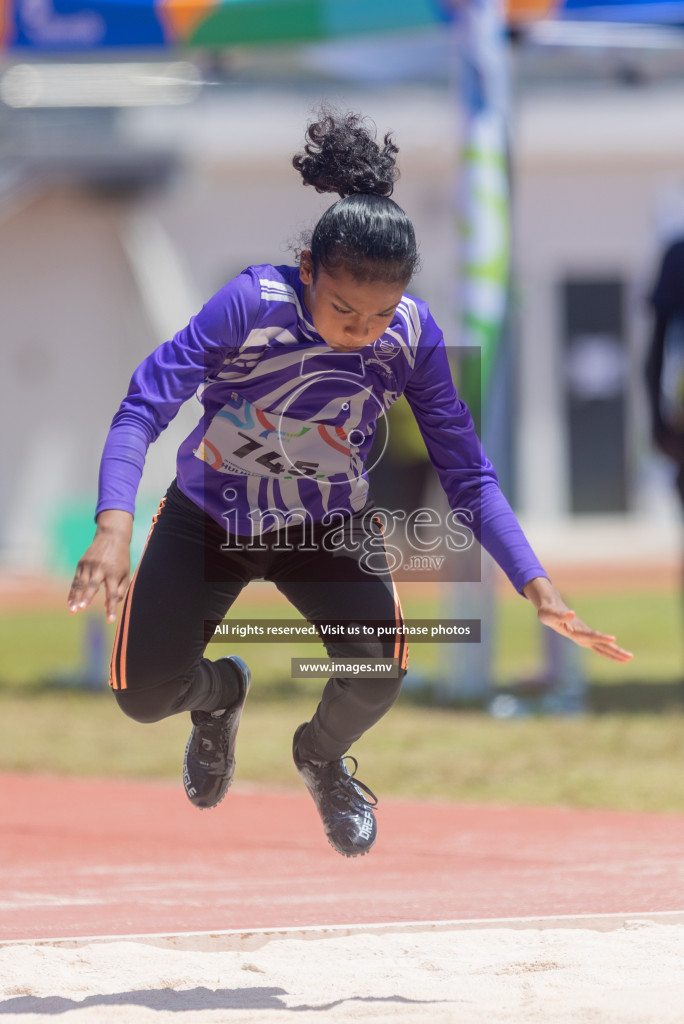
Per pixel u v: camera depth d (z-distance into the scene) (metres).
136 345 73.50
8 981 11.54
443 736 27.27
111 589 9.38
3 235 73.88
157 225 74.00
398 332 11.22
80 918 14.26
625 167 73.88
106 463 10.00
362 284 10.22
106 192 72.50
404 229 10.34
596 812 20.66
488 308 29.94
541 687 31.42
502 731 27.75
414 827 19.75
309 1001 11.04
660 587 52.94
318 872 16.86
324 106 11.32
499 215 30.06
